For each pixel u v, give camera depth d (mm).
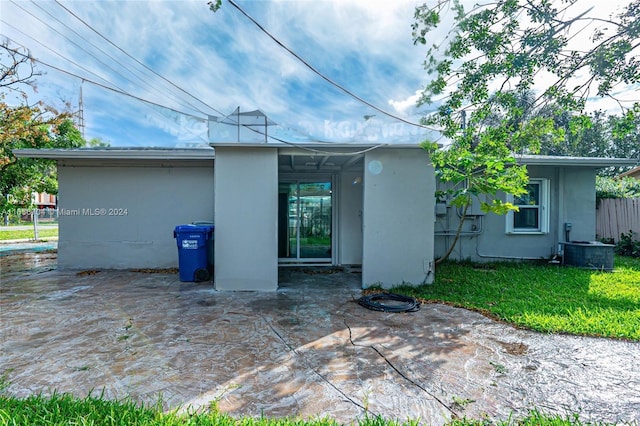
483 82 4859
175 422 2186
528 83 4781
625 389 2678
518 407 2439
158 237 8164
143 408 2350
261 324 4141
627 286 5797
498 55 4617
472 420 2285
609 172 18938
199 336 3746
